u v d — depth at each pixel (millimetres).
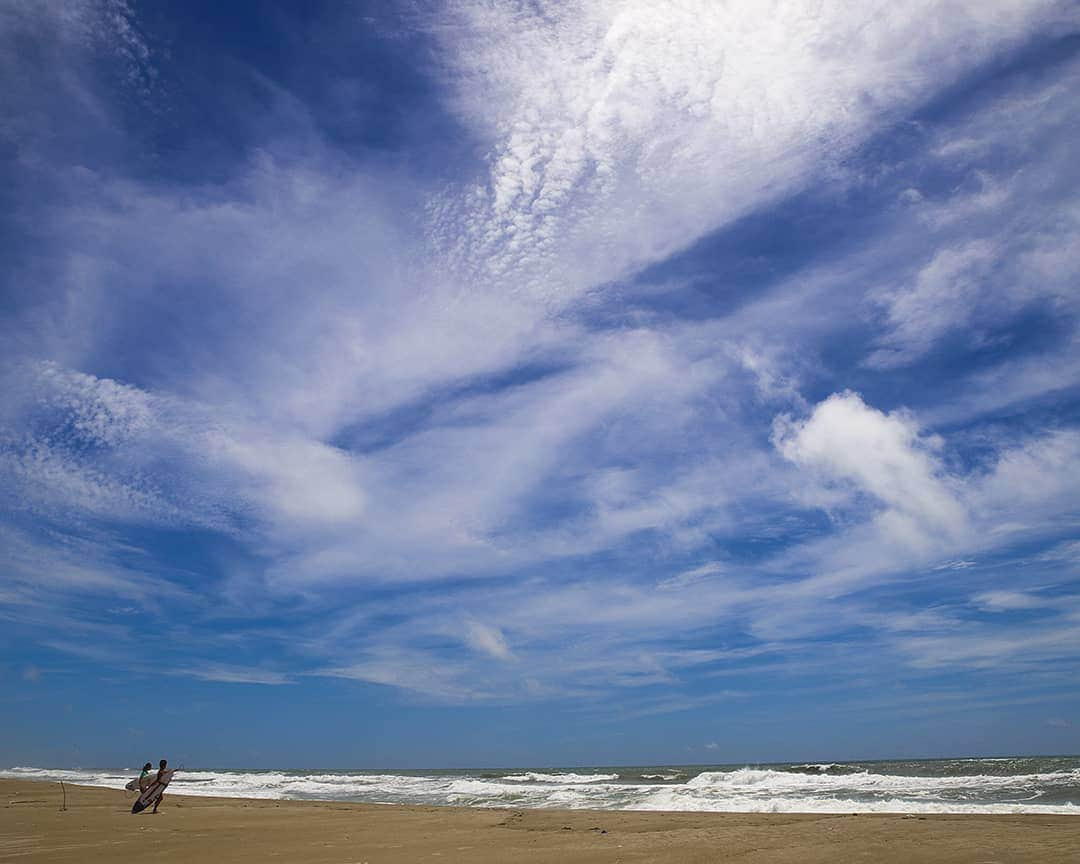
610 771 108000
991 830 12984
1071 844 10695
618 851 12422
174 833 16812
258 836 16047
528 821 19031
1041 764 55062
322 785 47562
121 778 61094
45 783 43469
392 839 15281
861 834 13078
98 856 13227
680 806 24797
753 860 10805
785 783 35844
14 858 13133
